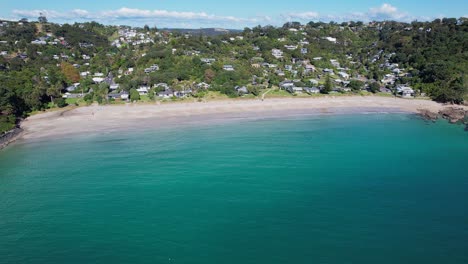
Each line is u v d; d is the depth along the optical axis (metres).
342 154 85.00
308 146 91.56
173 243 49.22
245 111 132.88
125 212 57.72
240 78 166.88
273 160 80.75
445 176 71.31
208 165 77.75
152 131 105.81
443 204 59.34
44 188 67.19
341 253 46.66
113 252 47.56
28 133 103.88
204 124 114.31
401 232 51.31
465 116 125.00
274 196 62.47
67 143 94.56
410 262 45.00
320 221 54.19
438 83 157.50
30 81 146.25
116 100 141.88
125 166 77.69
